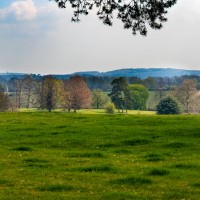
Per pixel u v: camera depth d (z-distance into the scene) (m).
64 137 41.41
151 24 33.09
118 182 21.83
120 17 33.28
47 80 158.12
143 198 18.39
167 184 21.28
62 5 32.59
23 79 197.12
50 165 27.31
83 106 166.12
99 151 33.56
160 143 36.47
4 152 33.38
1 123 55.06
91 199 18.27
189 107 170.75
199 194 19.19
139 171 24.81
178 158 29.53
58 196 18.86
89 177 23.25
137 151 33.44
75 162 28.41
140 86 186.12
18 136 42.75
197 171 24.48
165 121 51.81
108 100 189.88
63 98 159.25
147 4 32.97
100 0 32.97
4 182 22.17
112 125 49.69
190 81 174.00
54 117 63.31
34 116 65.44
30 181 22.30
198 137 38.97
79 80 165.75
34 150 34.62
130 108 181.50
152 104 199.75
